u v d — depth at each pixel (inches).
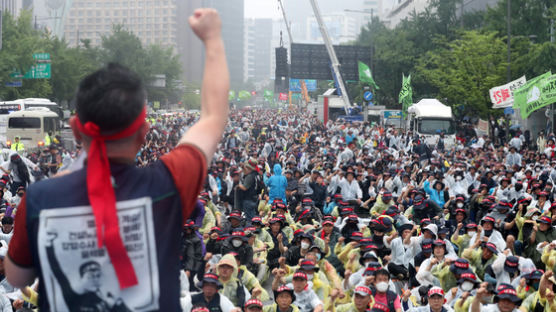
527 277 371.6
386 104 2684.5
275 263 474.9
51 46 2561.5
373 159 1052.5
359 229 483.5
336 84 2201.0
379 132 1656.0
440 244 392.2
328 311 329.1
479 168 973.8
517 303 320.8
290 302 318.0
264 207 634.2
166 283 68.5
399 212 556.1
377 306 314.2
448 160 1131.9
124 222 67.5
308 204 614.2
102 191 66.9
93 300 66.7
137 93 68.8
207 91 75.9
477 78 1749.5
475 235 476.1
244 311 331.0
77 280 66.5
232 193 726.5
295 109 5570.9
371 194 713.6
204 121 74.6
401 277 437.7
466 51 1780.3
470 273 338.6
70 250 66.4
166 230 69.1
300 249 431.8
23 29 2295.8
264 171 838.5
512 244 462.6
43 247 66.4
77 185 67.9
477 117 2022.6
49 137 1492.4
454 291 356.8
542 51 1592.0
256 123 2299.5
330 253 444.8
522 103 1148.5
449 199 689.6
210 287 304.5
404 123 2022.6
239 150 1171.3
